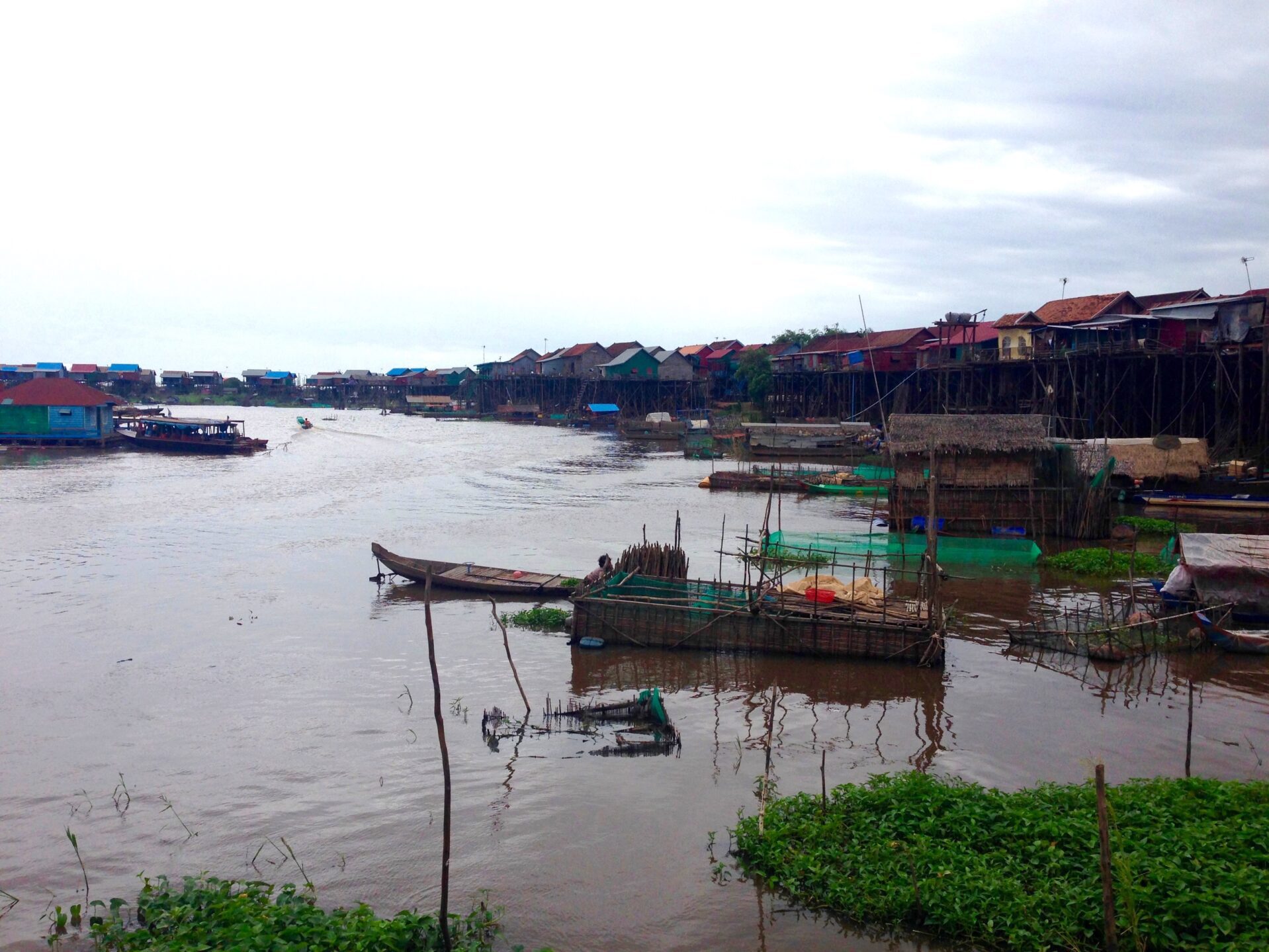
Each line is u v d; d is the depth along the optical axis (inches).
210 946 379.6
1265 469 1695.4
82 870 484.4
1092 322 2191.2
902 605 901.2
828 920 430.0
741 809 533.0
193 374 7696.9
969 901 413.4
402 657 840.3
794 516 1720.0
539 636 911.0
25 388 2987.2
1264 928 367.9
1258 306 1923.0
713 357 4667.8
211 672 796.0
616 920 433.4
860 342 3312.0
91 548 1359.5
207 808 551.5
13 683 766.5
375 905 450.0
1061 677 782.5
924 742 645.3
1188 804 485.7
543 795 564.1
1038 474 1475.1
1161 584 961.5
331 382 7583.7
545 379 5073.8
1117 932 373.7
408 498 1964.8
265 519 1647.4
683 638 851.4
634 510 1790.1
